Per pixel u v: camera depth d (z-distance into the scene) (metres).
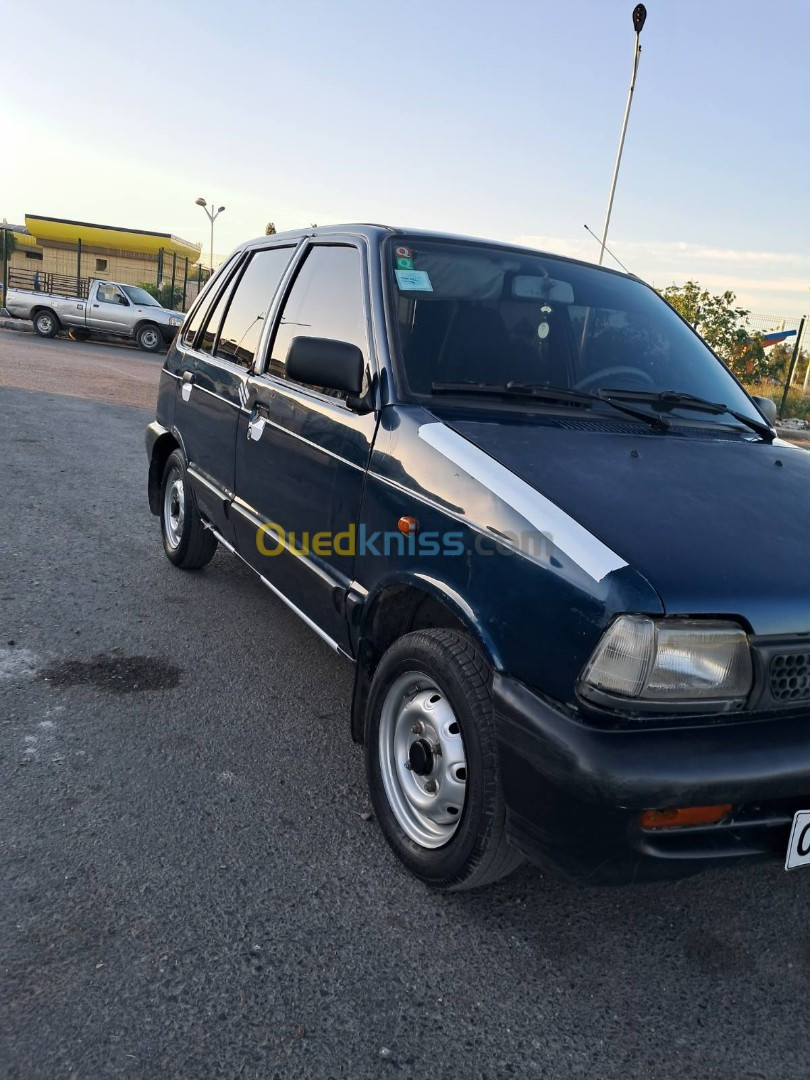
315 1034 2.03
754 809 2.12
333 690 3.92
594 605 2.04
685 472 2.65
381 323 3.02
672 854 2.05
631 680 2.00
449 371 2.98
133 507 6.89
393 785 2.75
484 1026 2.12
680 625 2.02
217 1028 2.02
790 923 2.64
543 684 2.13
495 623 2.27
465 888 2.51
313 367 2.91
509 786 2.19
